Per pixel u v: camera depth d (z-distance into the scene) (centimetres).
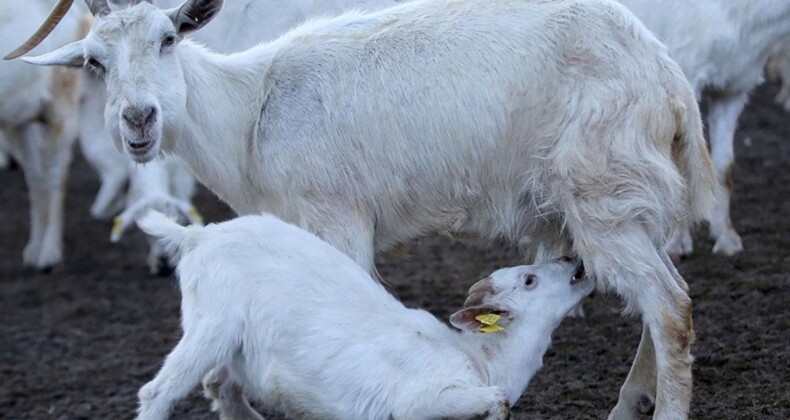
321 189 677
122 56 652
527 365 652
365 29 698
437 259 1120
